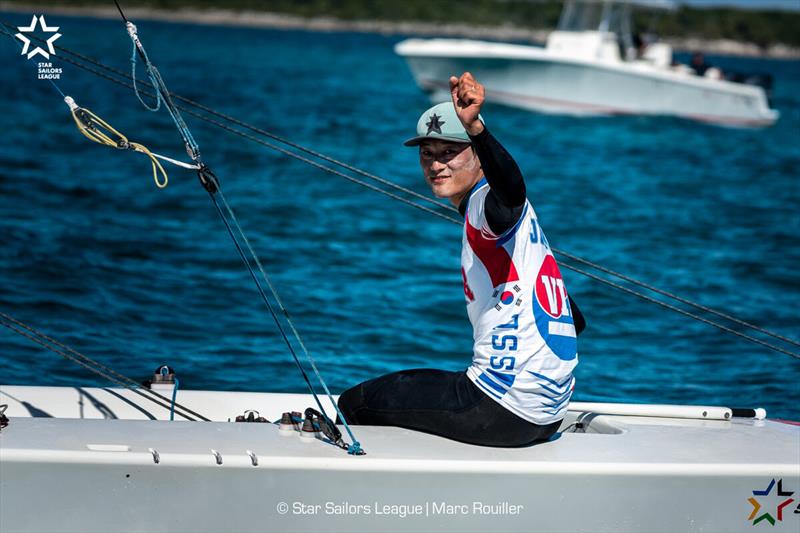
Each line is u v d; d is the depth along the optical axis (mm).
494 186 11773
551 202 59375
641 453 12766
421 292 35344
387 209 51656
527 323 12508
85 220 43375
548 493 12203
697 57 117062
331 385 25406
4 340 26766
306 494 11906
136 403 16797
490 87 108812
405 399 13086
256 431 12844
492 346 12625
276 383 25203
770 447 13328
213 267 36938
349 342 29094
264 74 155000
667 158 86188
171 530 11773
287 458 11875
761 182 74312
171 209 47312
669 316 34031
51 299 31156
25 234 39625
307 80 148000
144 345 27516
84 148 64688
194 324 29734
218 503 11805
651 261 44219
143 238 40688
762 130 114125
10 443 11820
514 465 12117
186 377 25156
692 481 12391
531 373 12531
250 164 64438
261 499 11859
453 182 12883
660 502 12375
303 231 44750
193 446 12078
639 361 28859
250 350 27656
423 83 111125
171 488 11727
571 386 13094
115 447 11844
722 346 30641
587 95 108125
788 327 33531
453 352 28891
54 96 96562
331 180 60281
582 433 13891
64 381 24266
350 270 38125
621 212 57000
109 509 11680
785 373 27969
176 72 145625
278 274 36594
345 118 98750
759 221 56344
